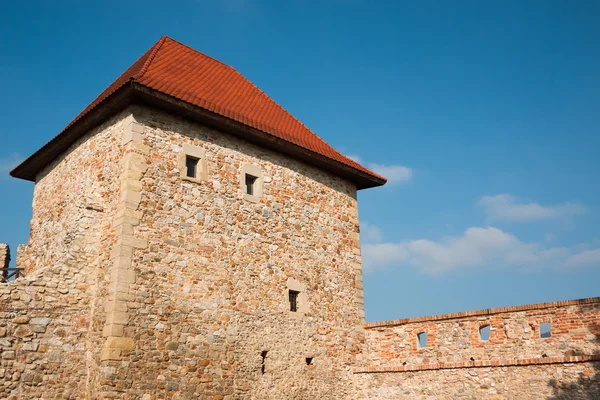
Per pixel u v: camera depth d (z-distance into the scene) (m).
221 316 11.67
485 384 11.57
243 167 12.99
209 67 14.91
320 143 15.39
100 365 10.01
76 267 10.93
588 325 11.06
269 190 13.45
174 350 10.76
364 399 13.60
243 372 11.77
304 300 13.50
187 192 11.77
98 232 11.32
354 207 15.75
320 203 14.73
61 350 10.38
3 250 13.90
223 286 11.88
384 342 14.08
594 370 10.33
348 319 14.45
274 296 12.84
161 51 13.88
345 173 15.45
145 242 10.88
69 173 13.02
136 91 10.98
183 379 10.76
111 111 11.84
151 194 11.19
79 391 10.35
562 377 10.66
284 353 12.68
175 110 11.85
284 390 12.43
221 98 13.56
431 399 12.34
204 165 12.23
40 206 14.06
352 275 14.99
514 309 11.99
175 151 11.80
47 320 10.38
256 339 12.18
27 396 9.86
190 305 11.22
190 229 11.62
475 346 12.38
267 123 13.96
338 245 14.88
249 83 15.84
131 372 10.09
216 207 12.20
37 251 13.53
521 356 11.70
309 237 14.12
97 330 10.47
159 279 10.88
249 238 12.67
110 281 10.49
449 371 12.16
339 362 13.84
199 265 11.58
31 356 10.06
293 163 14.28
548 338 11.45
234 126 12.59
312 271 13.93
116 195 11.12
